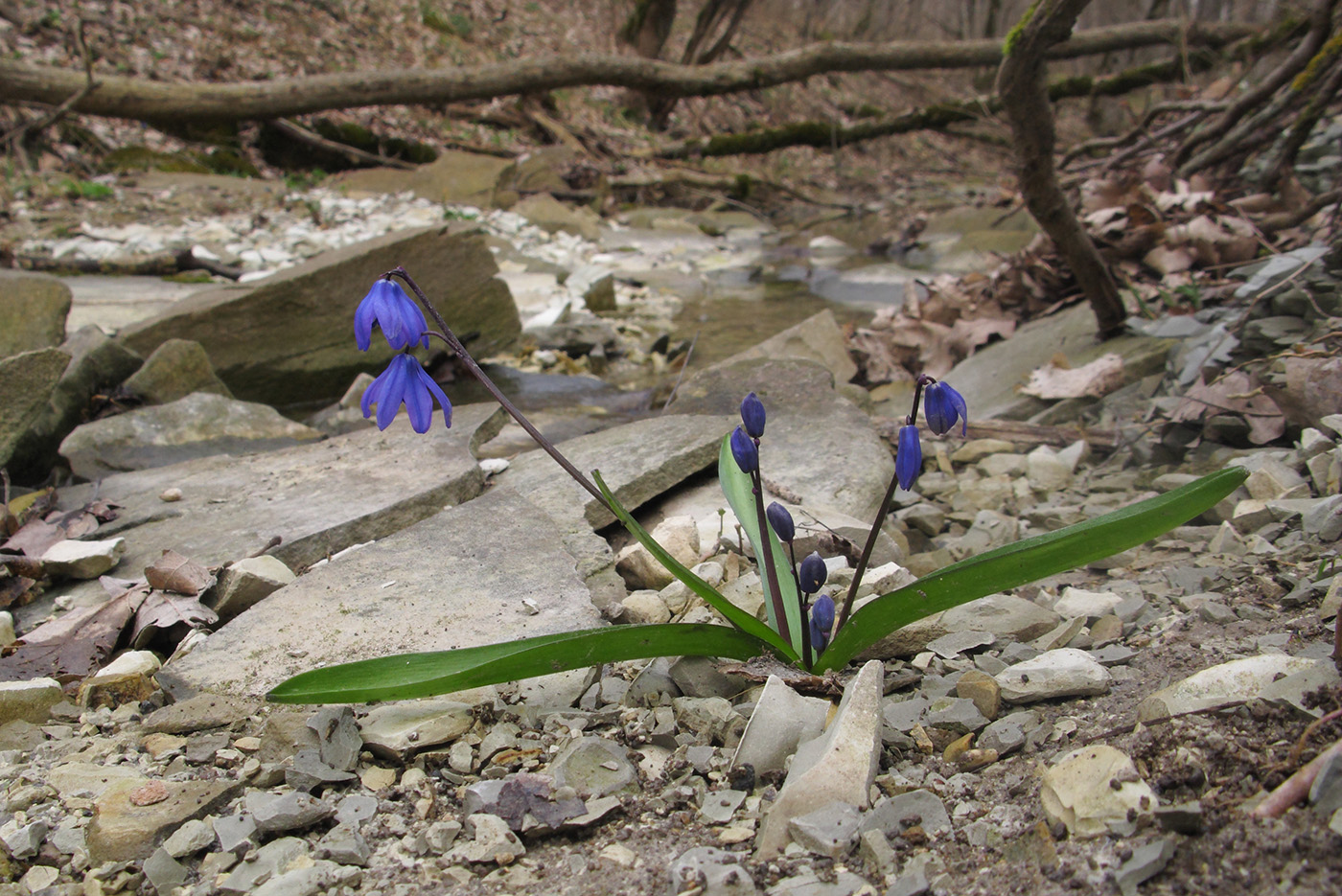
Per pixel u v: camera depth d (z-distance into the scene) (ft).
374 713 1.00
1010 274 2.61
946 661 1.09
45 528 1.43
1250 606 1.08
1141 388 1.91
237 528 1.41
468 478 1.54
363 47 7.15
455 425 1.77
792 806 0.81
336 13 7.25
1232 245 2.25
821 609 0.98
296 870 0.80
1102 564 1.33
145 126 5.53
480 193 5.48
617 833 0.84
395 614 1.15
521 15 8.71
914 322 2.63
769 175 7.61
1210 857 0.71
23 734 1.00
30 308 1.98
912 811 0.81
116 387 1.99
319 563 1.34
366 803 0.88
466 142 6.70
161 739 0.98
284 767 0.92
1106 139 3.83
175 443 1.86
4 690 1.03
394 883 0.79
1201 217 2.32
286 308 2.44
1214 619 1.07
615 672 1.10
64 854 0.84
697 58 7.90
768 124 9.04
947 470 1.84
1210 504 0.89
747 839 0.82
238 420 1.94
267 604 1.18
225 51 6.26
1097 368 1.99
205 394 1.96
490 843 0.82
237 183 4.98
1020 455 1.82
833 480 1.54
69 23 5.73
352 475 1.58
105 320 2.66
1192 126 3.40
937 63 6.72
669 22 7.96
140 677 1.08
